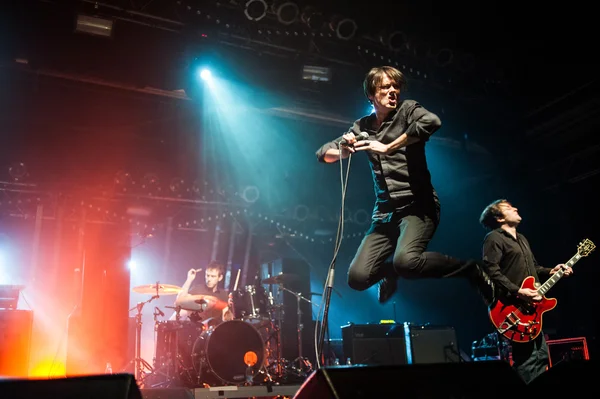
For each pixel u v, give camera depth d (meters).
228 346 5.57
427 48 7.73
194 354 5.51
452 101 8.50
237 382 5.49
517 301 4.11
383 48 7.66
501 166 9.07
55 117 9.15
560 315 8.45
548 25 7.58
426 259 2.66
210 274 7.04
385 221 2.87
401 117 2.80
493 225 4.50
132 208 9.40
